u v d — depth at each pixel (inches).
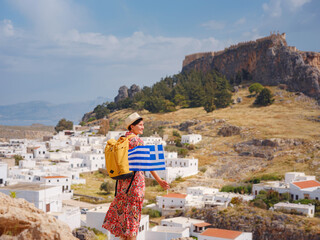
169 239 2256.4
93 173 5206.7
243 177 4955.7
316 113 7426.2
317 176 4542.3
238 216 2898.6
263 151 5605.3
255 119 7194.9
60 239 306.0
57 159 5398.6
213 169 5334.6
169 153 5423.2
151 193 4210.1
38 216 321.4
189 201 3408.0
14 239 300.2
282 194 3531.0
